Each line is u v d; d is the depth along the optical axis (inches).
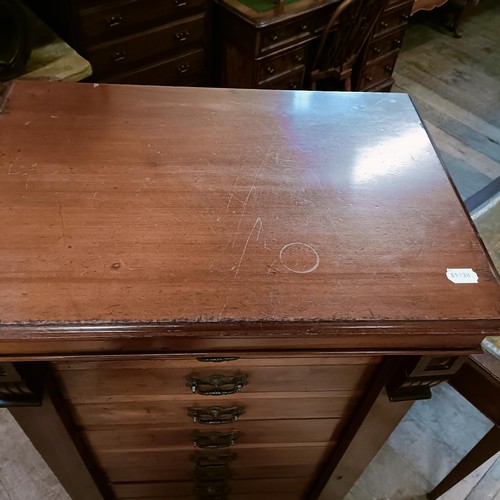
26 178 28.4
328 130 34.1
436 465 51.8
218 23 74.7
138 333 22.6
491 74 111.0
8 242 25.1
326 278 25.2
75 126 32.1
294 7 70.4
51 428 30.6
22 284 23.5
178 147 31.5
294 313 23.7
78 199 27.5
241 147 32.0
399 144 33.6
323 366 28.9
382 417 32.6
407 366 27.8
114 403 30.9
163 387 29.7
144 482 41.2
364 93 37.8
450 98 102.9
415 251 26.9
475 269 26.3
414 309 24.4
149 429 33.9
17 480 48.0
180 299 23.7
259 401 31.9
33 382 26.2
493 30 125.6
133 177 29.2
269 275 25.0
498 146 92.1
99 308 23.0
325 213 28.4
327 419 34.3
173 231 26.5
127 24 65.2
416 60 112.7
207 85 81.7
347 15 71.2
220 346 24.5
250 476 41.6
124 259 24.9
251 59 71.9
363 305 24.3
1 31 52.3
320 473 41.3
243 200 28.6
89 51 64.1
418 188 30.5
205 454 37.6
